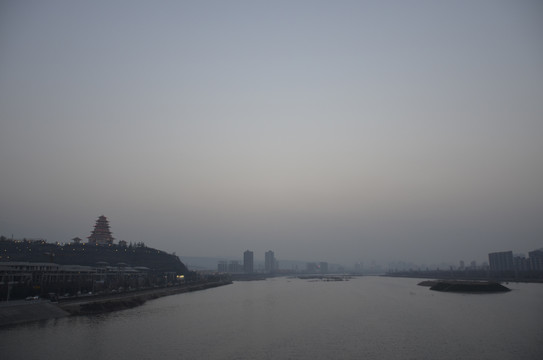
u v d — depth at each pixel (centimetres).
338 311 14225
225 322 11644
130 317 12569
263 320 12056
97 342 8681
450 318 12131
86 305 13850
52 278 17912
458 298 19100
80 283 17875
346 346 8369
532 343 8500
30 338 8956
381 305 16200
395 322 11481
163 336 9419
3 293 13500
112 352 7838
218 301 18400
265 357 7525
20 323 10756
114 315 13012
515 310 13962
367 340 8931
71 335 9381
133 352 7856
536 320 11600
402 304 16488
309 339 9094
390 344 8519
